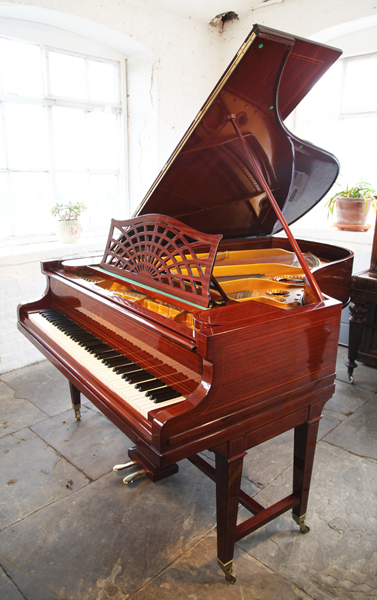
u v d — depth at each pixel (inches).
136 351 63.1
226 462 53.2
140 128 154.1
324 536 68.2
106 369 62.2
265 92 63.1
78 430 98.2
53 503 75.6
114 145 157.3
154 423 45.5
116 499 76.7
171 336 53.7
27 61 128.3
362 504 75.5
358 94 155.7
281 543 66.8
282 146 76.9
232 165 76.5
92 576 60.8
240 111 64.5
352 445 92.6
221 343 47.0
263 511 63.9
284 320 53.1
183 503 75.9
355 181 164.1
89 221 156.6
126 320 64.3
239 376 50.1
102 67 146.6
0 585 59.6
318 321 57.4
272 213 102.4
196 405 46.7
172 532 69.1
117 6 127.5
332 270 96.1
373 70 149.9
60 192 145.3
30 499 76.6
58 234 137.1
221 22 158.9
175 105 152.5
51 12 115.9
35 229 141.4
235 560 63.5
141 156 156.9
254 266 85.7
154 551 65.1
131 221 76.0
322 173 92.0
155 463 46.8
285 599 57.1
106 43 139.6
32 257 125.9
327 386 62.5
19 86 128.1
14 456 88.7
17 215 136.3
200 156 69.5
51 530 69.4
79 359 66.3
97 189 156.3
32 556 64.4
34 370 129.0
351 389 117.9
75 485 80.4
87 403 110.7
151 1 135.9
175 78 149.9
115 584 59.4
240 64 54.4
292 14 143.1
